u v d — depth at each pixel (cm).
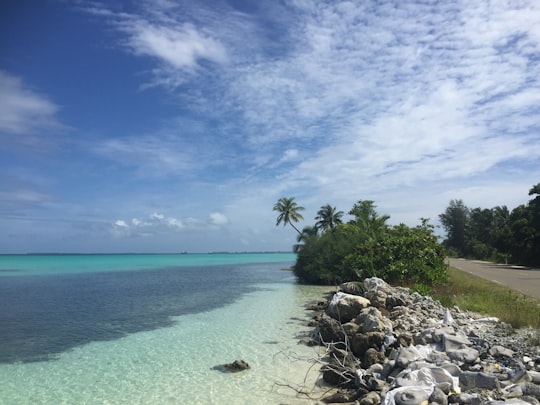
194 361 1456
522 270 4597
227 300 3088
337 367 1177
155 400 1094
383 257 3181
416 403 806
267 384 1192
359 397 991
